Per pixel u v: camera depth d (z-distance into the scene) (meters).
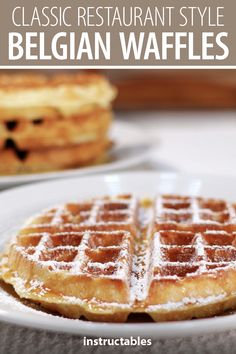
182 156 1.19
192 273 0.69
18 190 0.92
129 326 0.61
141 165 1.12
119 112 1.88
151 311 0.66
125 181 0.96
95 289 0.68
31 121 1.06
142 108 1.95
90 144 1.10
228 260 0.73
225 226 0.79
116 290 0.67
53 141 1.07
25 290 0.70
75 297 0.68
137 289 0.70
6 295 0.70
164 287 0.67
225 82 2.19
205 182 0.94
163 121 1.69
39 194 0.92
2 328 0.66
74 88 1.09
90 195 0.94
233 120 1.70
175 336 0.61
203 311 0.67
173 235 0.77
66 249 0.74
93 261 0.73
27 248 0.75
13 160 1.06
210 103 2.00
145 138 1.18
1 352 0.63
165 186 0.95
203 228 0.79
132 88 2.12
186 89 2.11
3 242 0.80
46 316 0.64
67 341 0.65
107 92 1.16
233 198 0.91
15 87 1.07
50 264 0.71
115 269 0.71
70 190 0.94
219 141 1.36
